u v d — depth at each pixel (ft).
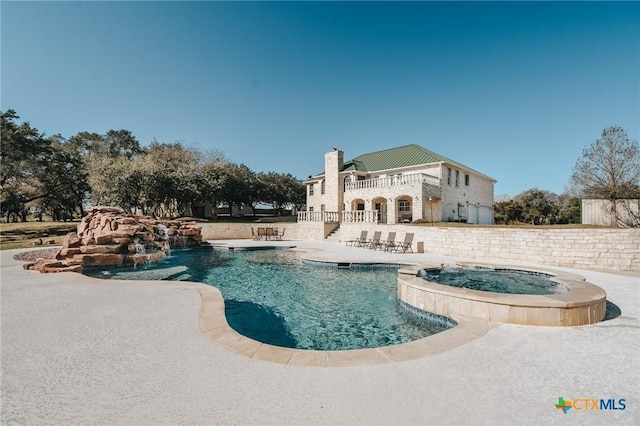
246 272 41.83
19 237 73.51
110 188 93.71
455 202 92.73
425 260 45.80
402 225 63.87
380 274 40.50
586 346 14.85
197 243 72.84
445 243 53.67
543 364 12.84
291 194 175.94
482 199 111.14
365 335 20.90
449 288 22.34
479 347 14.57
